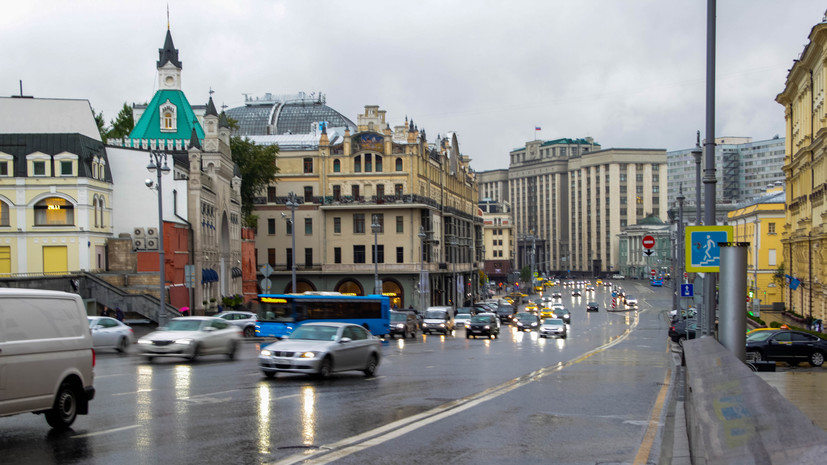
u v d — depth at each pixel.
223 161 70.25
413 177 89.75
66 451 11.21
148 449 11.37
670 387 20.11
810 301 59.94
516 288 158.88
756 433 5.54
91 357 13.55
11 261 50.97
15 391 11.81
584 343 46.16
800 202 66.19
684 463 10.18
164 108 72.31
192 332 27.72
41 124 56.59
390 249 89.94
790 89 69.25
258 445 11.72
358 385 20.39
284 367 21.33
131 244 54.38
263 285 52.84
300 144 99.31
